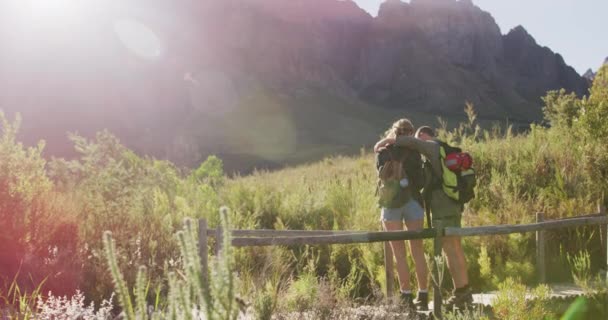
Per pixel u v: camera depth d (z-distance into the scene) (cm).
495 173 1035
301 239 482
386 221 565
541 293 529
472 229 566
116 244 649
